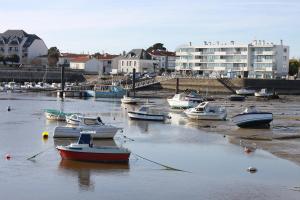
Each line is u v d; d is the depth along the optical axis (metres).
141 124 67.88
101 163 39.84
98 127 52.44
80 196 31.30
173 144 50.47
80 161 40.06
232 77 157.00
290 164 41.41
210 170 38.81
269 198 31.42
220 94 146.12
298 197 31.70
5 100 108.25
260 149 48.12
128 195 31.69
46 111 71.69
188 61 195.38
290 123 71.38
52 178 35.16
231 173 37.97
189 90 151.25
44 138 52.00
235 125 67.56
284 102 120.31
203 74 176.00
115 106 100.25
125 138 53.78
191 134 58.22
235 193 32.44
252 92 139.75
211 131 61.31
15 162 39.69
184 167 39.62
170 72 193.62
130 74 174.75
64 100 115.12
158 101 116.75
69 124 58.59
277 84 151.25
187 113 76.00
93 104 105.00
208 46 189.88
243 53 180.75
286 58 182.25
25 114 77.38
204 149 47.81
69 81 173.00
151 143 50.88
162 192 32.47
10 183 33.66
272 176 37.22
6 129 59.00
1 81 163.62
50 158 41.34
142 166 39.50
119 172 37.28
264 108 99.75
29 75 167.62
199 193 32.38
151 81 158.62
